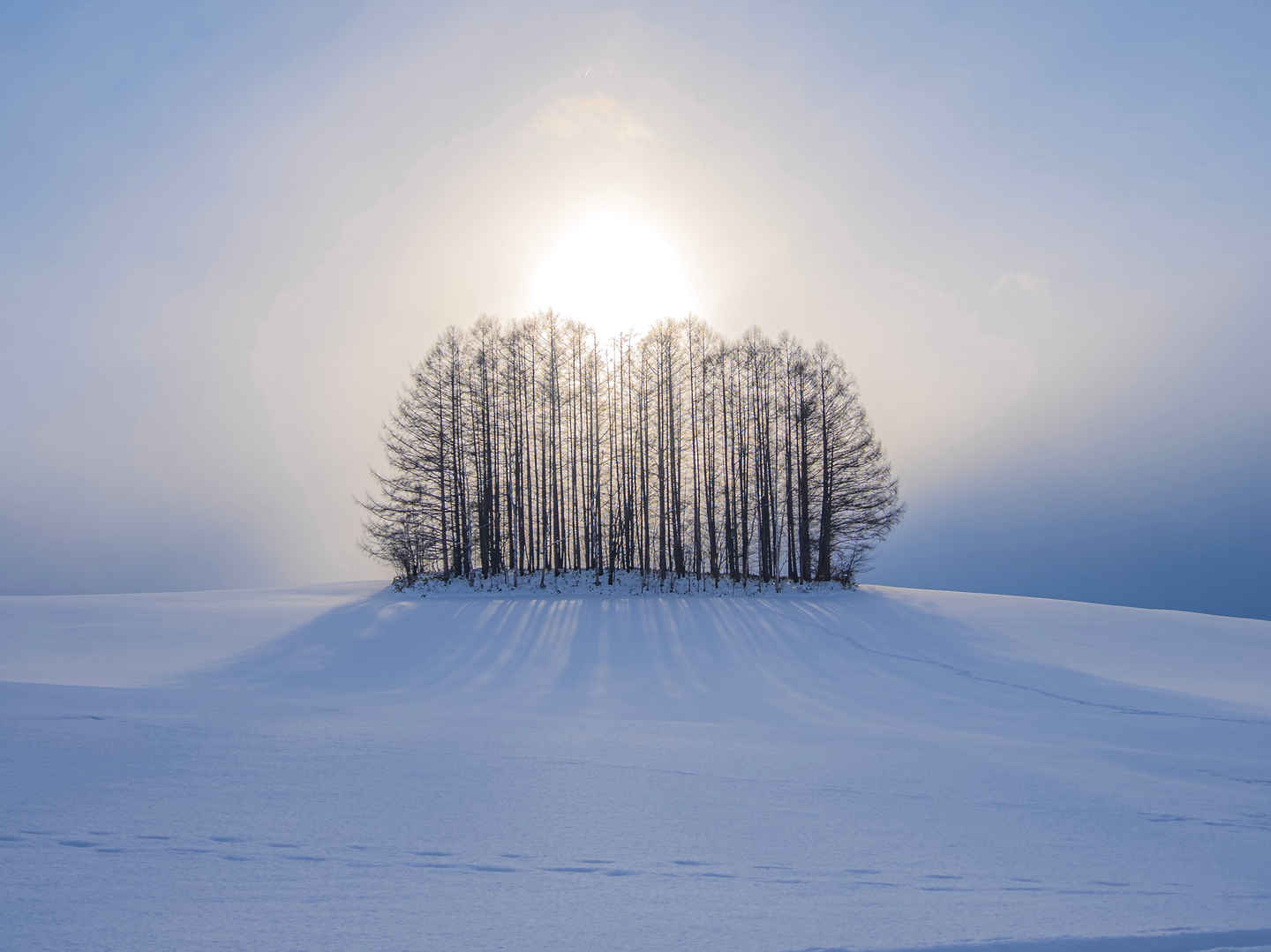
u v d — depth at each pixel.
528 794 6.61
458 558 38.88
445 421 39.50
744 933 3.96
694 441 41.00
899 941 3.92
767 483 40.69
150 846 4.98
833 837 5.77
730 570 40.00
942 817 6.53
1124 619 29.64
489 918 4.06
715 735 10.90
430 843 5.25
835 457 39.88
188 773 6.75
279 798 6.14
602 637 25.50
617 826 5.82
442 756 7.93
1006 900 4.62
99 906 4.05
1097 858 5.57
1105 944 4.03
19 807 5.65
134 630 26.50
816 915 4.25
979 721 14.51
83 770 6.68
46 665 20.77
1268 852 5.91
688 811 6.31
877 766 8.70
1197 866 5.48
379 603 33.41
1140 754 10.69
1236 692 18.50
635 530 41.31
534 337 40.72
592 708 15.42
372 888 4.44
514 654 22.89
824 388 40.50
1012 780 8.23
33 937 3.66
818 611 30.88
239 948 3.60
